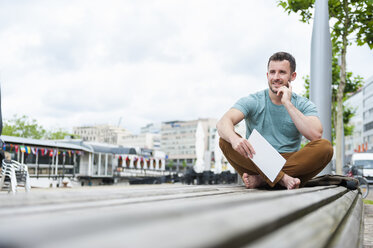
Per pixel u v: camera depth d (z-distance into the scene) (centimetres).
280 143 291
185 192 128
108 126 18400
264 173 236
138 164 3328
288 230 43
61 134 5906
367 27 740
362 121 7981
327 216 73
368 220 275
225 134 255
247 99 287
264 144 237
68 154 2372
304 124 256
